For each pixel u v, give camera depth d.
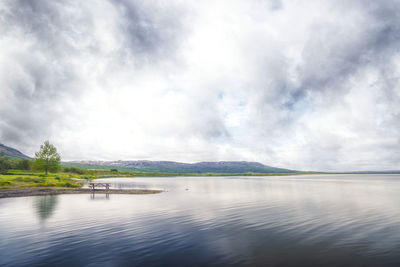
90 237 18.38
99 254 14.68
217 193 56.72
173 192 59.47
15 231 20.25
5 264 13.29
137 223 23.25
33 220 24.73
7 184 66.25
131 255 14.48
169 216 26.80
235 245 16.34
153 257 14.12
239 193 56.81
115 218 25.67
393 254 14.34
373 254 14.41
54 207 33.50
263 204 36.94
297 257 14.05
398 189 69.69
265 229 20.83
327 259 13.70
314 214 27.94
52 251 15.30
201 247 15.95
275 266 12.73
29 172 125.81
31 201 40.19
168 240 17.53
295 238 17.98
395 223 22.88
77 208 32.59
